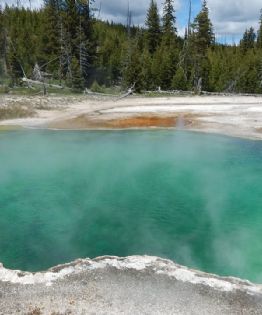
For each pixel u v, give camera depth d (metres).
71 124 35.53
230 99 51.91
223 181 21.53
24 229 15.88
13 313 9.32
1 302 9.71
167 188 20.53
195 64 62.12
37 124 35.22
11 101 42.78
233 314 9.34
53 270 11.03
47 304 9.62
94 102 47.50
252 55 68.00
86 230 15.88
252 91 63.81
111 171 23.12
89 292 10.05
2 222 16.48
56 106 43.53
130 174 22.66
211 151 27.06
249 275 12.79
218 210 17.95
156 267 11.08
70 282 10.46
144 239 15.23
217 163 24.47
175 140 30.12
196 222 16.75
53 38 60.31
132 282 10.42
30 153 26.45
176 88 59.81
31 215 17.17
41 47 61.34
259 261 13.66
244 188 20.55
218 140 29.91
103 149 27.69
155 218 17.09
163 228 16.19
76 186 20.72
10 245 14.59
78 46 58.56
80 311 9.37
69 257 13.83
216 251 14.34
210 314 9.30
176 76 59.75
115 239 15.19
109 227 16.17
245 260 13.73
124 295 9.93
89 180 21.62
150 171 23.14
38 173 22.62
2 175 22.17
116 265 11.19
